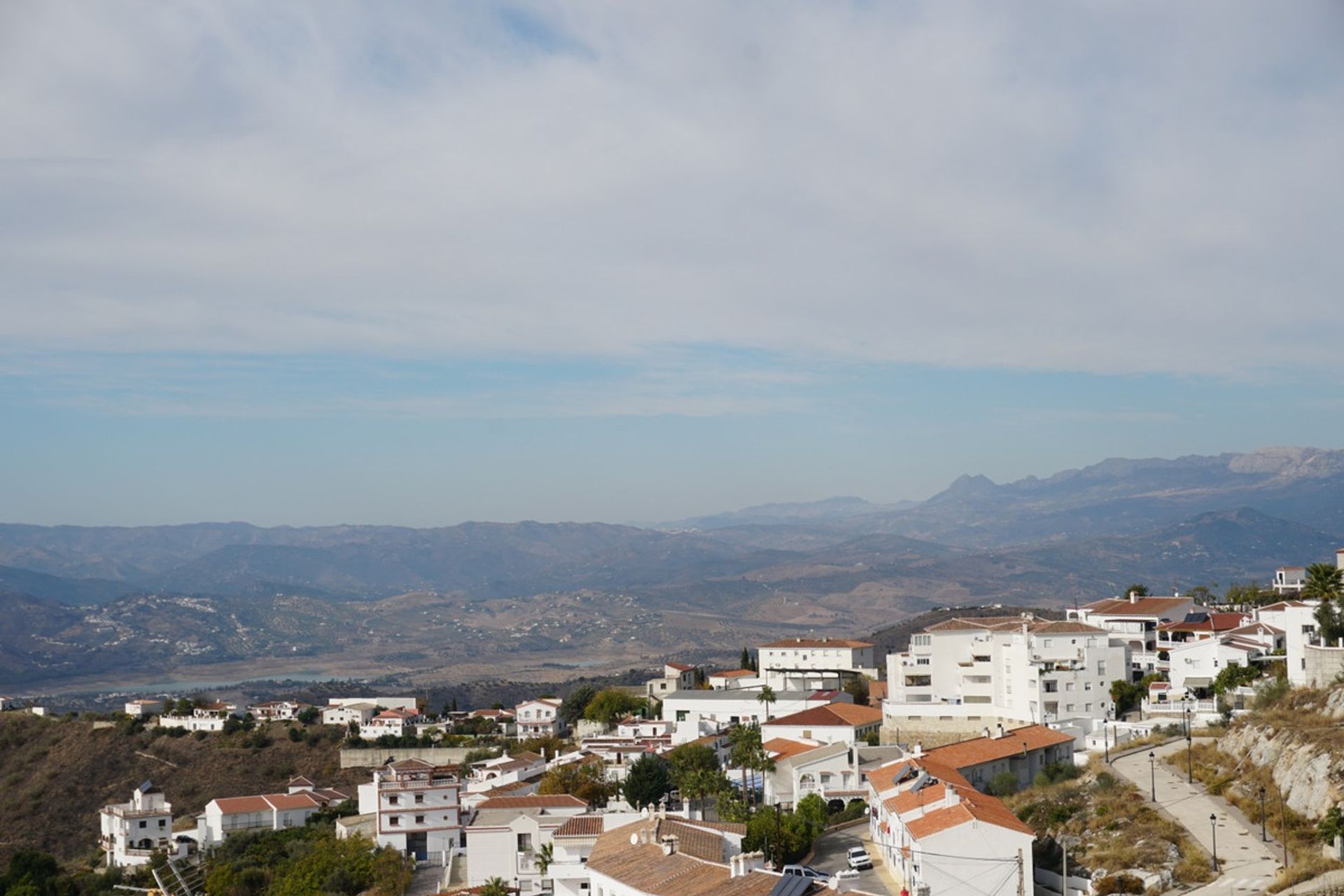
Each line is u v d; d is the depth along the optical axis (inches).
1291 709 5324.8
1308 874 3784.5
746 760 6407.5
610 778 7381.9
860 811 5969.5
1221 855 4160.9
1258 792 4643.2
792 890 3641.7
